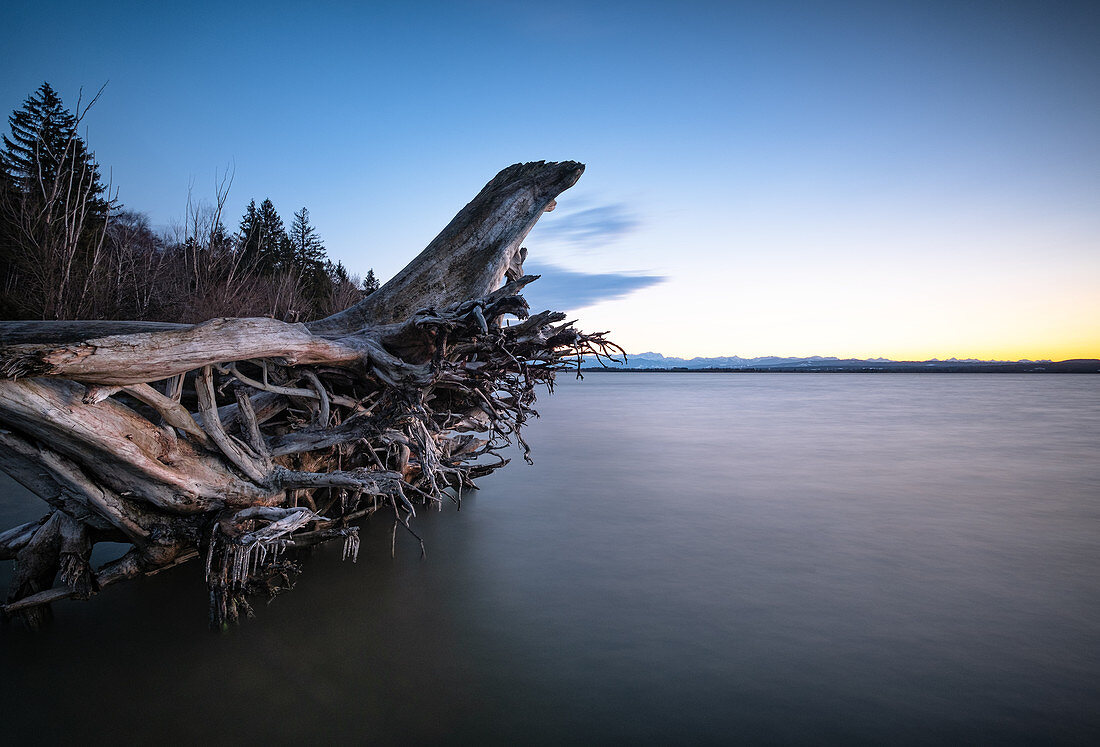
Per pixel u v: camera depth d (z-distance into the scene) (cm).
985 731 671
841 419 5419
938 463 2738
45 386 605
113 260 3016
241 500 800
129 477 702
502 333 986
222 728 644
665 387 16550
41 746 605
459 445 1627
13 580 814
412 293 1265
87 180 3625
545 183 1416
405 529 1445
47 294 2320
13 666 752
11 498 1595
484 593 1048
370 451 1102
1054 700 735
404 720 670
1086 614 995
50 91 4566
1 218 2938
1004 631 928
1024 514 1728
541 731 657
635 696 732
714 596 1059
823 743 647
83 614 895
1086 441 3716
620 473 2320
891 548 1366
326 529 1077
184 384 1014
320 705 691
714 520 1603
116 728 638
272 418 1025
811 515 1680
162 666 765
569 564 1216
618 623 941
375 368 926
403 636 873
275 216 7156
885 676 789
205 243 3344
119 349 593
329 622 912
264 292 3819
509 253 1337
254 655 798
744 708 710
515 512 1653
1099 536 1490
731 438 3678
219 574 822
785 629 929
